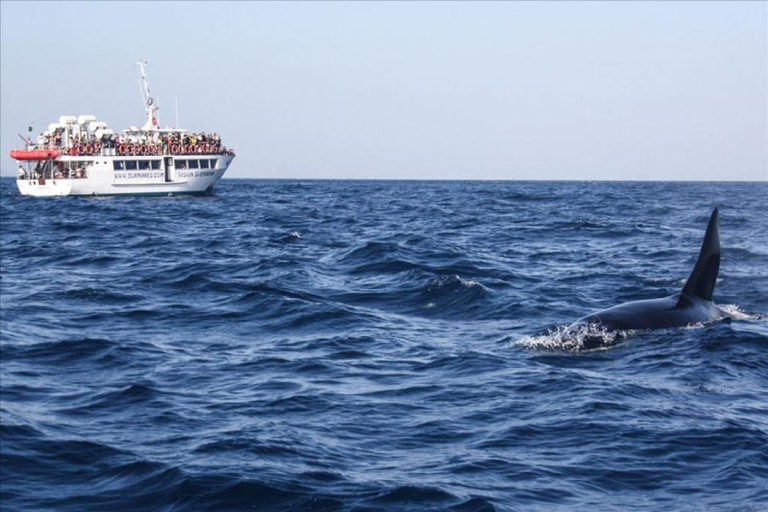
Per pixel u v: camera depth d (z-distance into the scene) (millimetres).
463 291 26281
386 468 11359
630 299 25766
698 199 108438
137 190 114812
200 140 118750
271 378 16453
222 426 13352
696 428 12695
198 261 37281
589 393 14531
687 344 17766
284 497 10445
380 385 15750
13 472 11516
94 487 11039
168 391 15602
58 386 16250
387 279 30172
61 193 113562
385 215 75688
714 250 20547
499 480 10930
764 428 12734
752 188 186000
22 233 58250
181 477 11031
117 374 17172
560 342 18141
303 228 59719
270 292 26969
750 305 23359
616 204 94375
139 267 35938
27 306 25969
